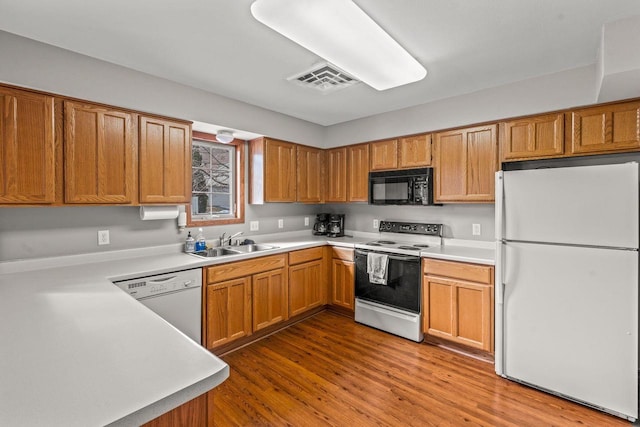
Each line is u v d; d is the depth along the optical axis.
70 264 2.29
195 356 0.97
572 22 1.77
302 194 3.78
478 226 3.12
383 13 1.67
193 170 3.16
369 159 3.63
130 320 1.26
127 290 2.07
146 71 2.38
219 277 2.58
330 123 3.94
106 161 2.20
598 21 1.76
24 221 2.11
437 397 2.09
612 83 1.89
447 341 2.80
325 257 3.67
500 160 2.72
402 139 3.35
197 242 2.95
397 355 2.67
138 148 2.37
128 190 2.30
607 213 1.88
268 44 2.00
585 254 1.96
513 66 2.32
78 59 2.08
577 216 1.98
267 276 2.98
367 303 3.28
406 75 2.11
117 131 2.26
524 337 2.19
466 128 2.91
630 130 2.16
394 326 3.06
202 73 2.43
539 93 2.48
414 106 3.23
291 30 1.59
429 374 2.37
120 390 0.78
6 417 0.67
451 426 1.82
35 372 0.86
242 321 2.77
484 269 2.53
